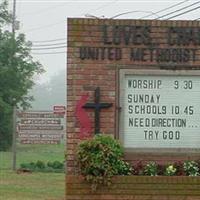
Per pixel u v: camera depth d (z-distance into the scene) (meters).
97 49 14.20
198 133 14.34
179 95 14.34
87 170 13.59
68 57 14.18
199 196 13.71
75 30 14.18
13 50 66.81
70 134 14.12
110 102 14.19
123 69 14.20
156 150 14.23
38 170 34.38
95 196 13.65
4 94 66.00
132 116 14.26
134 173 13.86
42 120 33.41
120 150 13.80
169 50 14.31
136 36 14.27
